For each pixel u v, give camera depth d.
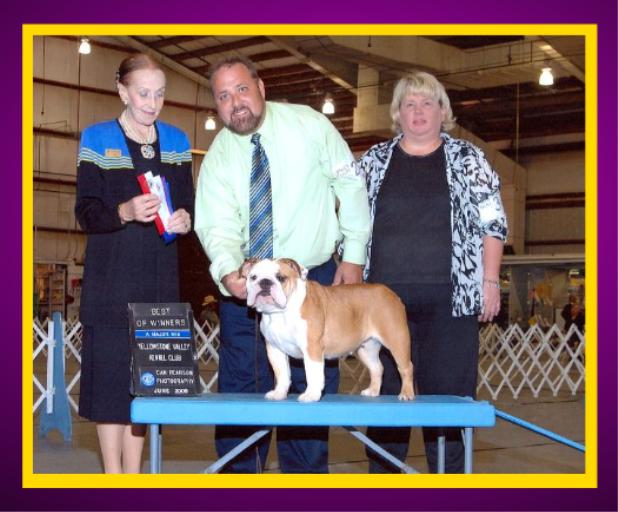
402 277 4.60
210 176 4.50
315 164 4.45
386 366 4.66
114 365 4.29
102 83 28.64
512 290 26.86
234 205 4.51
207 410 3.67
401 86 4.71
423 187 4.65
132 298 4.32
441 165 4.67
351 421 3.66
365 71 24.66
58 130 28.03
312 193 4.46
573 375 17.28
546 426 9.32
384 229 4.68
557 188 30.17
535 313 26.61
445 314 4.58
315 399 3.80
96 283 4.33
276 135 4.39
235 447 4.24
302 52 22.62
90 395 4.32
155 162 4.43
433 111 4.63
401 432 4.75
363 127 24.83
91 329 4.34
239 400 3.77
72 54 27.98
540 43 21.31
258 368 4.60
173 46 27.95
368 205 4.61
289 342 3.87
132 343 3.95
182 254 14.83
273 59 26.80
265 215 4.40
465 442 3.80
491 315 4.62
